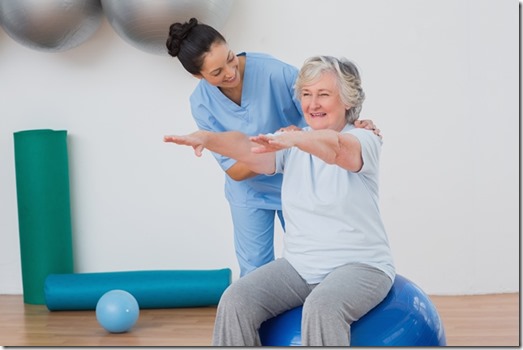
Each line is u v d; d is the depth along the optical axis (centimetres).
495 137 345
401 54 345
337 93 183
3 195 371
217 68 217
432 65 344
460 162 346
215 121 247
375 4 345
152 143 362
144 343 283
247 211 253
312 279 179
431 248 349
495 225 347
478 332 285
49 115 366
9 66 366
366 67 347
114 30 346
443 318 308
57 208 354
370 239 178
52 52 339
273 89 242
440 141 346
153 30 307
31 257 353
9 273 376
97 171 366
